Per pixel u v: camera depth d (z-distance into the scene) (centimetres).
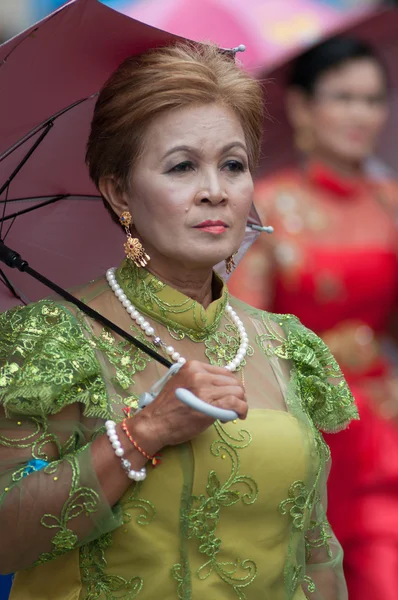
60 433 566
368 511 1006
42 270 696
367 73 1090
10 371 564
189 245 581
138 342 583
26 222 685
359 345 1059
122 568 568
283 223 1063
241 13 1115
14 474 557
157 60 589
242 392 542
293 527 595
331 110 1089
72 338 574
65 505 548
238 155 589
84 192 679
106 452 553
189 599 566
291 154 1160
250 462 575
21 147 651
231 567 577
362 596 991
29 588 589
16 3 1436
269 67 1094
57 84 622
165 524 565
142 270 608
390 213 1101
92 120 621
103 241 693
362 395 1040
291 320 662
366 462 1012
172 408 547
